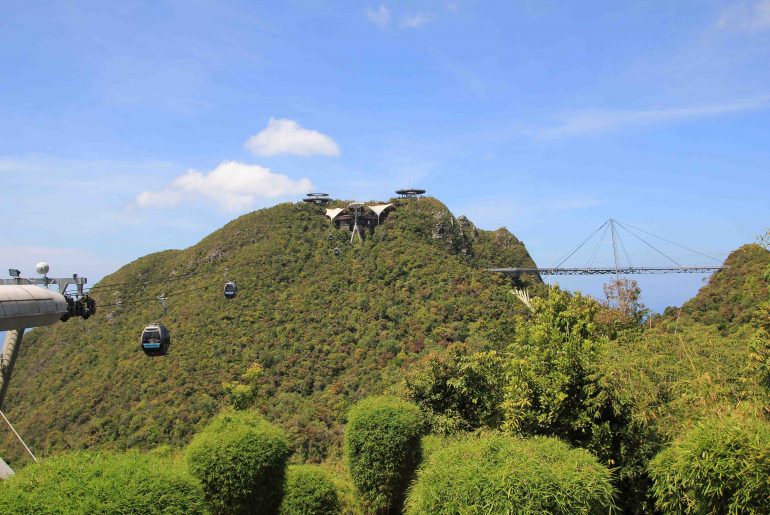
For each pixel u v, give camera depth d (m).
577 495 6.39
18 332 11.71
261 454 9.34
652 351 10.16
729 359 9.75
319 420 35.81
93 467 5.46
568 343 9.49
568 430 9.20
